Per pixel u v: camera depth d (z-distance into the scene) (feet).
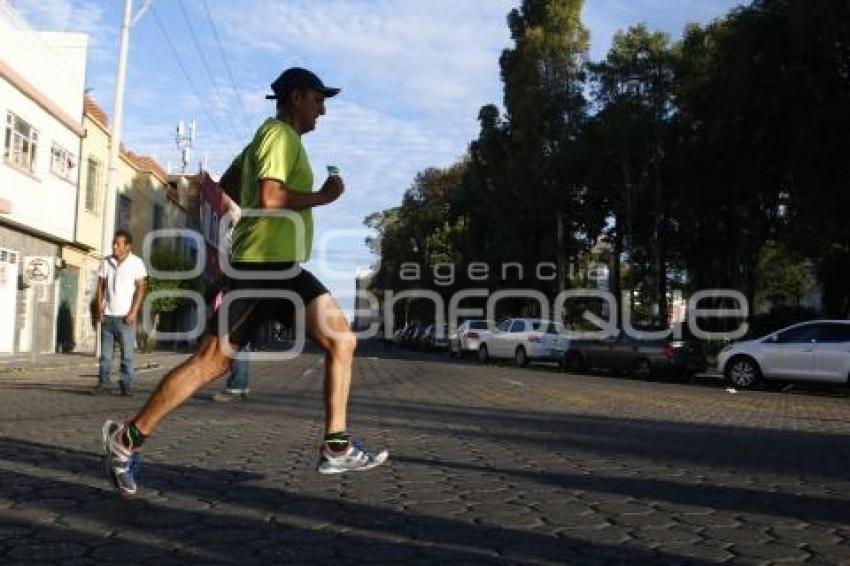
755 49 83.92
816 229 87.66
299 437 27.53
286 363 80.84
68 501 17.47
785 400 54.85
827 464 25.32
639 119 119.65
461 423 33.37
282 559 14.02
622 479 21.77
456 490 19.79
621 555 14.79
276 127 17.07
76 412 32.78
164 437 27.02
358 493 19.11
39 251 87.76
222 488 19.16
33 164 82.43
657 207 122.62
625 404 44.98
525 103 133.90
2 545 14.40
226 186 18.25
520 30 143.64
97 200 103.45
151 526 15.78
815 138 79.77
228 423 30.99
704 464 24.61
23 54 79.15
